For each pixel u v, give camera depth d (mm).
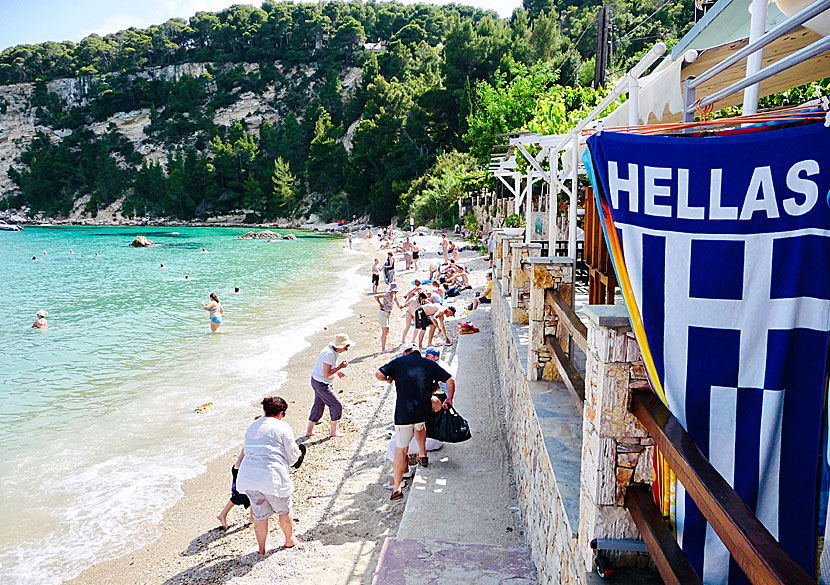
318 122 102188
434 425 6945
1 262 40812
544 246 11523
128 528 6938
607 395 2396
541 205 21969
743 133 2090
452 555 4645
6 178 130500
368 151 81562
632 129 2514
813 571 2182
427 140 76875
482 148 37500
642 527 2250
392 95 81125
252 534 6637
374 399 10789
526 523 5145
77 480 8109
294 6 157250
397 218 75062
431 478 6520
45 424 10180
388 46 123500
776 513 2184
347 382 12055
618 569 2506
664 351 2225
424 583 4242
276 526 6711
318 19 148000
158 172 116375
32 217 120312
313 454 8547
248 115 133000
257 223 104750
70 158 128750
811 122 2098
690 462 1769
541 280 5406
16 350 15602
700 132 2451
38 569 6188
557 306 4895
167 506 7410
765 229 2094
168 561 6211
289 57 144000
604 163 2266
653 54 3666
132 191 121000
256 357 14312
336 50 141125
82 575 6066
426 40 136625
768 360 2131
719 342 2170
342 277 30422
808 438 2121
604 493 2461
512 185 28469
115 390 12023
